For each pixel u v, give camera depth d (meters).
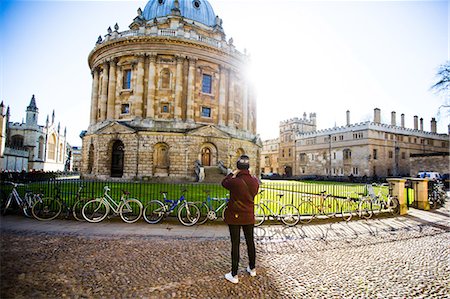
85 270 6.32
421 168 48.44
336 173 62.81
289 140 77.31
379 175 56.88
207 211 11.66
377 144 57.34
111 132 34.81
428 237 10.25
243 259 7.41
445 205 19.09
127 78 38.16
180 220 11.20
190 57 37.12
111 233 9.67
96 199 11.55
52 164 73.81
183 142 34.44
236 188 6.03
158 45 36.25
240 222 5.96
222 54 39.62
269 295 5.37
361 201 13.60
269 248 8.46
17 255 7.15
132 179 33.44
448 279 6.39
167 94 36.56
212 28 46.41
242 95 44.09
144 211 11.45
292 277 6.29
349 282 6.11
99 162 35.12
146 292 5.35
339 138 62.72
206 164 36.53
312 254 7.98
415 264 7.33
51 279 5.77
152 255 7.50
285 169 78.69
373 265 7.19
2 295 4.95
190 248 8.22
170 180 33.47
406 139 61.78
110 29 39.69
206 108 39.25
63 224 10.76
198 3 47.97
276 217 11.95
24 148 64.12
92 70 43.00
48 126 71.50
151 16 45.81
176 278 6.04
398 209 14.75
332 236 10.06
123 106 37.47
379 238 9.95
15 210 12.23
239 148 39.72
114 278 5.95
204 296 5.25
